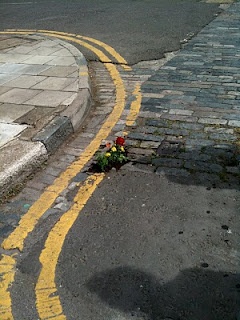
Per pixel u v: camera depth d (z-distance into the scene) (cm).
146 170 414
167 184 389
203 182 387
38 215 359
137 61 756
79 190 390
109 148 459
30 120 494
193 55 760
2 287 287
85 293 280
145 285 282
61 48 807
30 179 412
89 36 949
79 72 659
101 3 1336
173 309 264
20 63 732
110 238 327
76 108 518
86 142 480
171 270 292
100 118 539
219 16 1041
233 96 569
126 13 1159
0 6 1411
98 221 347
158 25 995
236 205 353
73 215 357
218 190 374
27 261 310
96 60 780
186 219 341
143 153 445
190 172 404
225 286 276
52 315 265
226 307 262
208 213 346
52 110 517
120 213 355
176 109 543
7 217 358
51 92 580
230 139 458
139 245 317
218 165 412
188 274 288
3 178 379
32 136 451
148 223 340
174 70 691
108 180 403
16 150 423
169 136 476
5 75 674
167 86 625
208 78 643
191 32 913
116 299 273
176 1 1277
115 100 592
